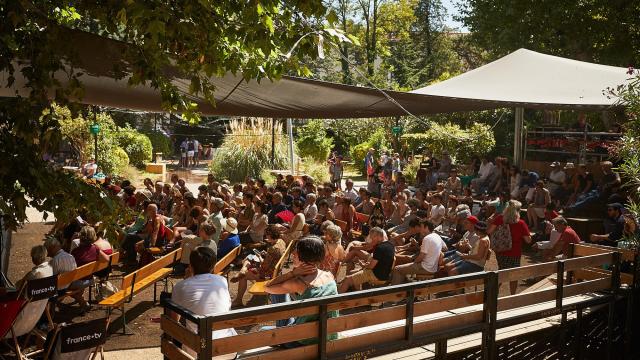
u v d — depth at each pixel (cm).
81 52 607
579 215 1367
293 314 424
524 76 1498
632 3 2228
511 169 1562
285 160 2386
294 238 997
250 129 2381
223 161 2334
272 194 1309
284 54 513
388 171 2228
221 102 936
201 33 476
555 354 662
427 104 1111
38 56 450
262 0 475
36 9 455
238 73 802
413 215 1135
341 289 819
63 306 829
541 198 1357
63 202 443
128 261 1109
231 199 1397
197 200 1185
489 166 1744
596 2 2281
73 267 728
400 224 1216
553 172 1580
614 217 980
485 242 816
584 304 668
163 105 507
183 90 830
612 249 748
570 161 1858
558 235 969
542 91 1378
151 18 429
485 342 560
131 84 500
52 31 461
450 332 531
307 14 472
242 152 2333
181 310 402
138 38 505
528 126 2348
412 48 5556
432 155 2491
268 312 409
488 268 1113
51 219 1535
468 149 2430
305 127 2836
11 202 438
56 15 596
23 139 445
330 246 793
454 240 1055
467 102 1116
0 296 532
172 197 1415
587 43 2428
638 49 2367
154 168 2569
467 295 548
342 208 1188
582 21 2358
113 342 698
